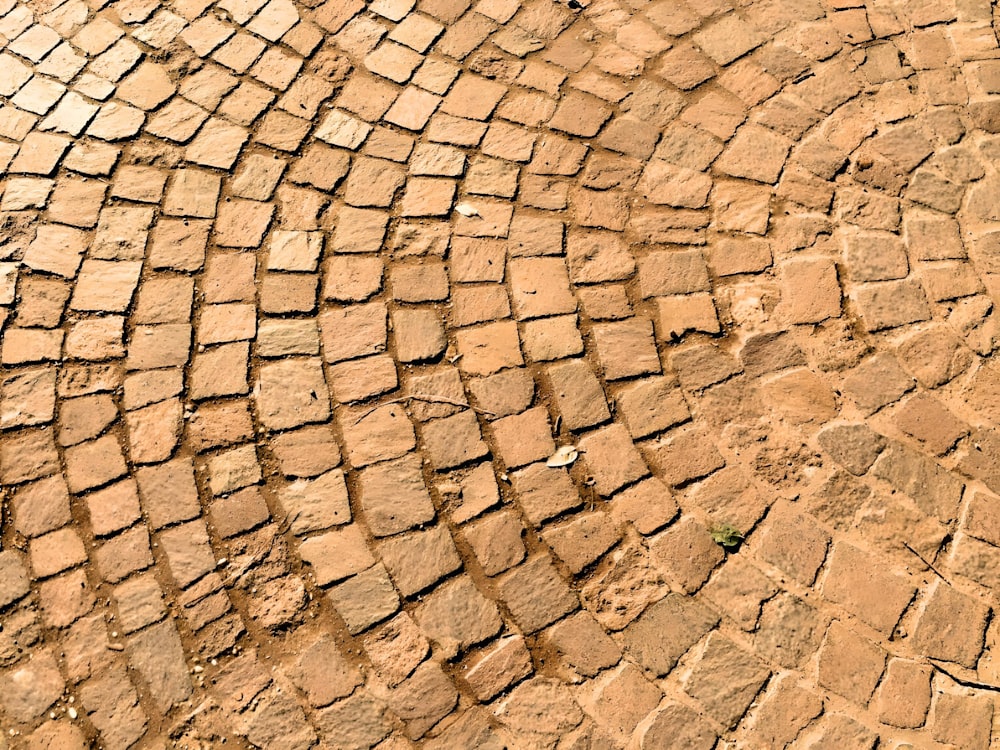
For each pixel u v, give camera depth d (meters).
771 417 2.80
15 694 2.50
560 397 2.88
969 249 3.04
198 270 3.17
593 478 2.75
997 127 3.30
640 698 2.42
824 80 3.48
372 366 2.97
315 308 3.08
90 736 2.44
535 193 3.29
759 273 3.06
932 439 2.73
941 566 2.55
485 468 2.78
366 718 2.43
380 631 2.55
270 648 2.54
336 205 3.30
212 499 2.75
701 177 3.28
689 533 2.64
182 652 2.54
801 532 2.62
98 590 2.63
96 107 3.55
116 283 3.14
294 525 2.71
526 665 2.48
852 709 2.38
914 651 2.44
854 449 2.73
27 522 2.73
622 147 3.37
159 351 3.00
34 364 2.99
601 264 3.13
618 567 2.61
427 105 3.54
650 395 2.87
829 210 3.16
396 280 3.13
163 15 3.82
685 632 2.50
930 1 3.69
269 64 3.67
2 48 3.73
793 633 2.48
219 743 2.42
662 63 3.58
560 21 3.74
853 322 2.94
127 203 3.32
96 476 2.79
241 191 3.34
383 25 3.77
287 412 2.88
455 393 2.91
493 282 3.11
